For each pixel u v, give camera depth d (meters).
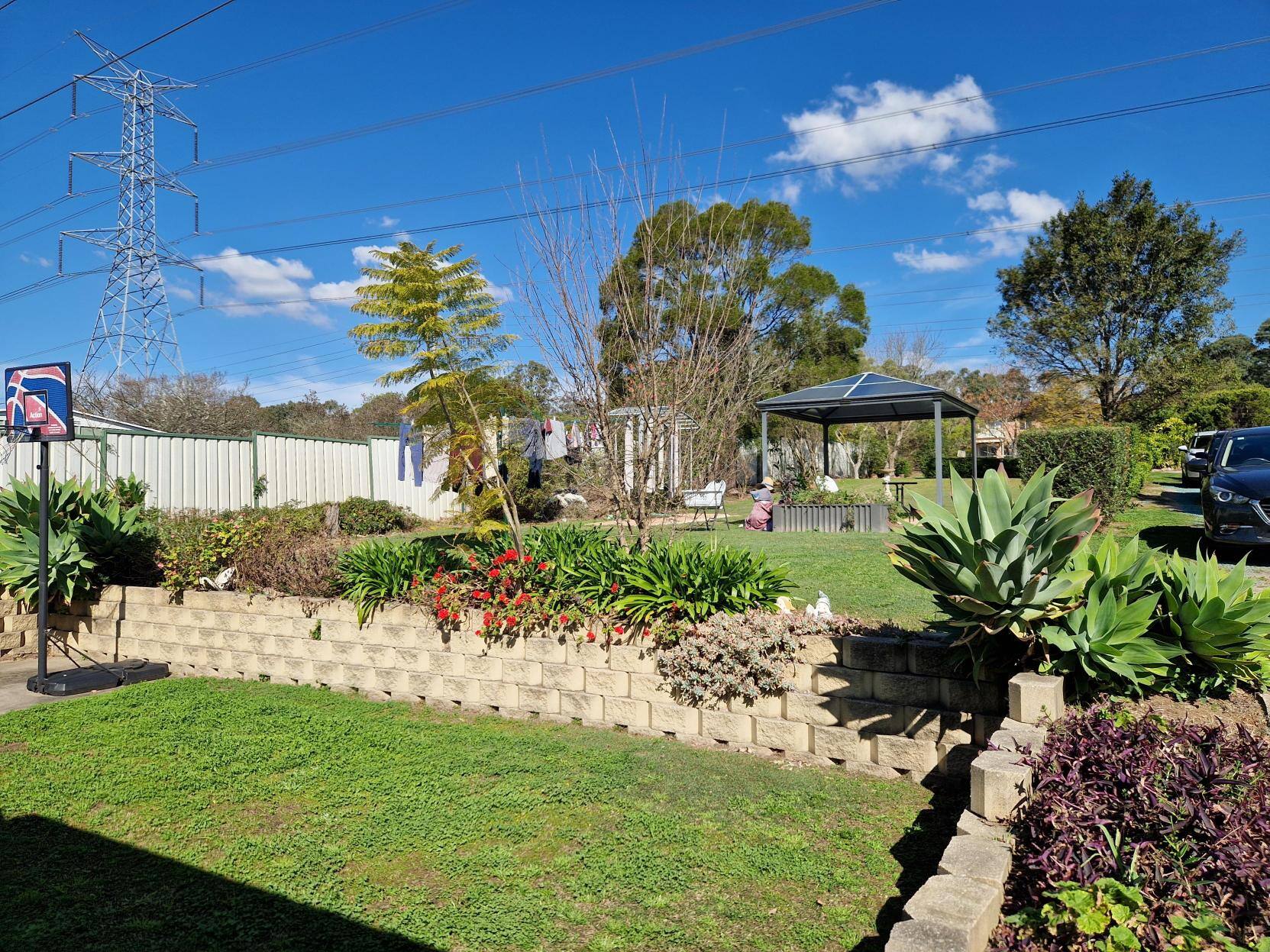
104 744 5.23
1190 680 3.92
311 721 5.67
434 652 6.08
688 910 3.10
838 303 29.59
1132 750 2.76
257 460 15.55
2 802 4.30
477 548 6.68
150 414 28.52
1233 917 2.21
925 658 4.26
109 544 8.10
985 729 4.05
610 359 6.82
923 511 4.14
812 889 3.24
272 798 4.31
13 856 3.71
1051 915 2.28
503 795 4.22
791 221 24.95
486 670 5.84
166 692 6.60
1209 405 33.06
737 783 4.32
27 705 6.38
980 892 2.40
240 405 31.97
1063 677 3.84
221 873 3.50
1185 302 29.67
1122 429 12.61
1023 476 12.79
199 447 14.45
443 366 6.70
